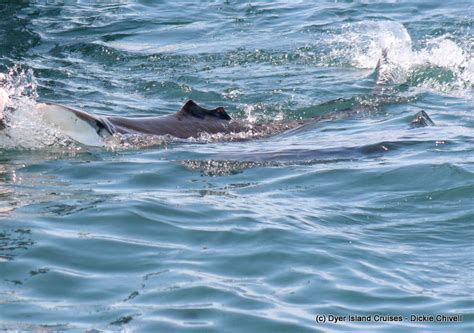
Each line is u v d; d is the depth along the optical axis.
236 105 45.59
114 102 45.53
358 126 40.50
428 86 48.31
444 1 66.81
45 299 21.34
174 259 23.80
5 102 34.06
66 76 50.38
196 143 36.94
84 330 19.89
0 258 23.36
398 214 28.17
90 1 69.81
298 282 22.77
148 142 35.91
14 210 26.88
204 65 53.25
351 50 55.66
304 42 57.66
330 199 29.39
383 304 21.83
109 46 56.88
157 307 21.09
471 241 26.06
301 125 41.25
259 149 35.59
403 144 35.94
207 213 27.11
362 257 24.50
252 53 55.44
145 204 27.52
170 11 66.94
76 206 27.38
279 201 28.88
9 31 60.22
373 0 67.81
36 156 33.06
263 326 20.45
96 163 32.47
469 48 54.06
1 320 20.25
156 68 52.66
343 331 20.45
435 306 21.80
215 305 21.27
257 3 69.00
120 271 23.02
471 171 31.61
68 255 23.75
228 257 24.05
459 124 40.19
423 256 24.91
